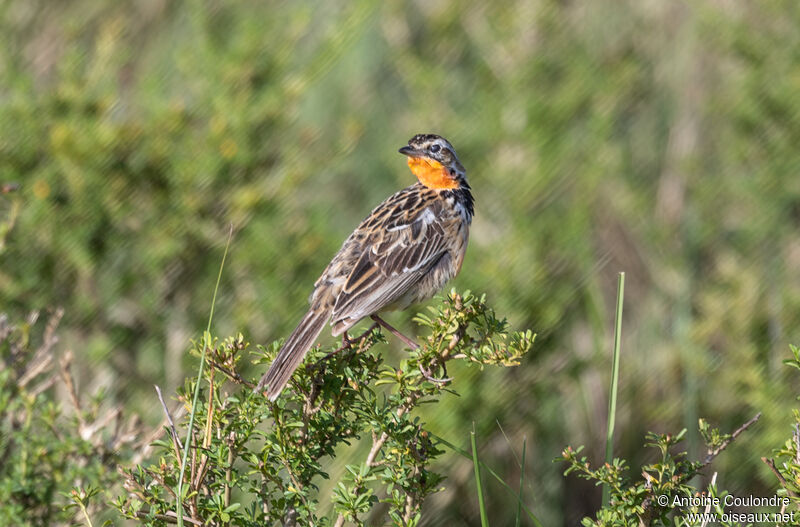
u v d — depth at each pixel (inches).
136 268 502.6
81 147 483.5
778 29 591.5
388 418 276.1
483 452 492.1
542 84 568.4
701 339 513.3
